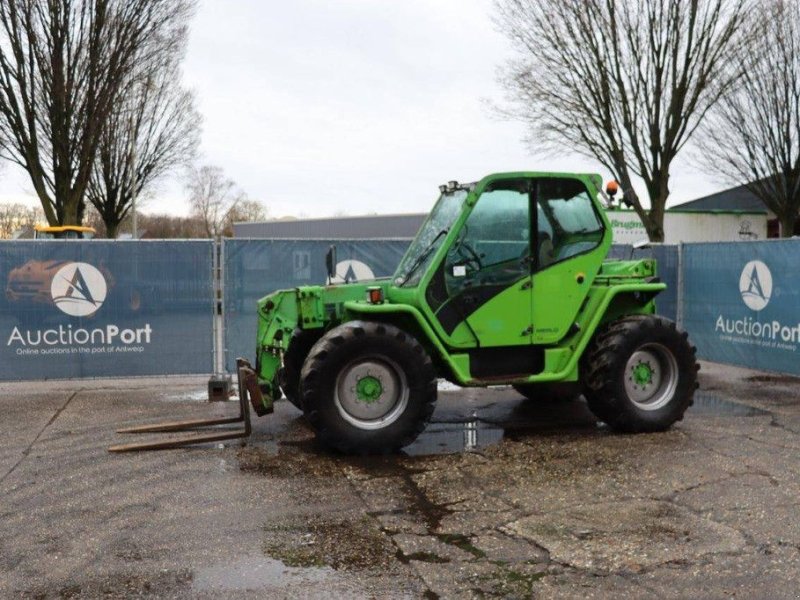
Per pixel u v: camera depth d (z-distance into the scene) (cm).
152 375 916
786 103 2238
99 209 2886
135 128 2728
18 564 408
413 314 624
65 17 1736
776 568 395
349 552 420
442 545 428
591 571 394
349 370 615
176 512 484
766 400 821
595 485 529
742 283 980
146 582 386
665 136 1939
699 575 388
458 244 643
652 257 1095
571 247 666
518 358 670
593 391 669
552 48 1930
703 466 570
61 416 757
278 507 491
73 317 895
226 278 923
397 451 623
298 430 696
